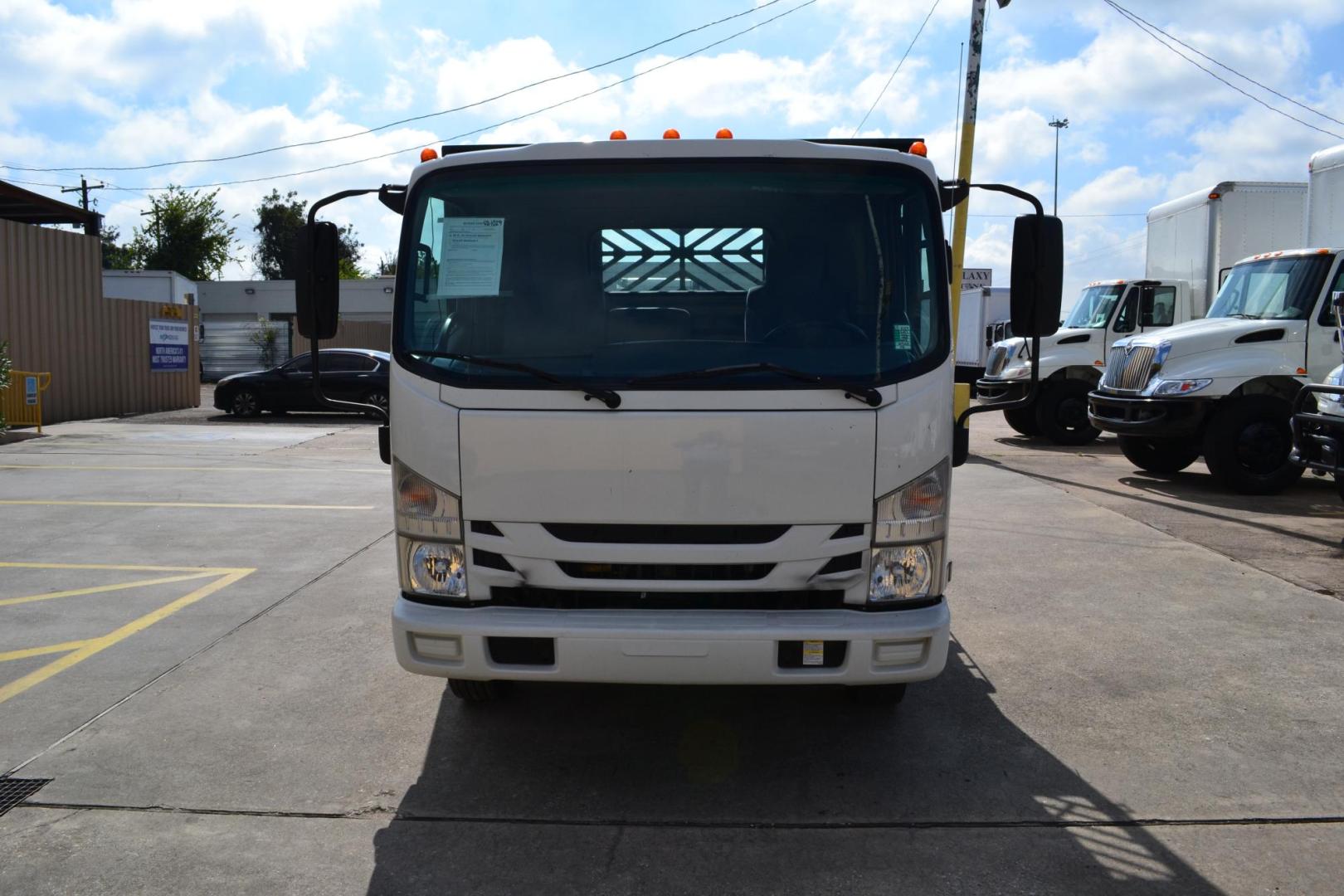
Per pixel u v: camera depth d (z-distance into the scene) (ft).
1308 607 20.92
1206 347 35.70
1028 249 13.09
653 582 12.08
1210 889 10.82
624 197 12.67
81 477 40.04
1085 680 16.97
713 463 11.91
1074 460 45.75
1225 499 34.09
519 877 11.18
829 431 11.94
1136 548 26.58
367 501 34.63
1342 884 10.89
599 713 15.85
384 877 11.18
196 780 13.52
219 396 70.13
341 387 69.51
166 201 188.24
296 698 16.47
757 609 12.23
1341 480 27.07
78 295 67.10
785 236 12.62
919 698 16.33
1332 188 36.88
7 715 15.72
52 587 23.16
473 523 12.31
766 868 11.33
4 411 57.93
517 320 12.51
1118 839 11.88
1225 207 45.37
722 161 12.73
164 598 22.26
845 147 12.72
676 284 12.55
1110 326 51.34
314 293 13.60
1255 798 12.83
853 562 12.17
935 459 12.33
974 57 45.09
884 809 12.68
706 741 14.80
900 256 12.62
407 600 12.68
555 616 12.10
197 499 35.04
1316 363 34.96
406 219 12.92
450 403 12.25
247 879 11.12
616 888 10.94
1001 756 14.17
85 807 12.75
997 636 19.29
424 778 13.61
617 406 11.93
